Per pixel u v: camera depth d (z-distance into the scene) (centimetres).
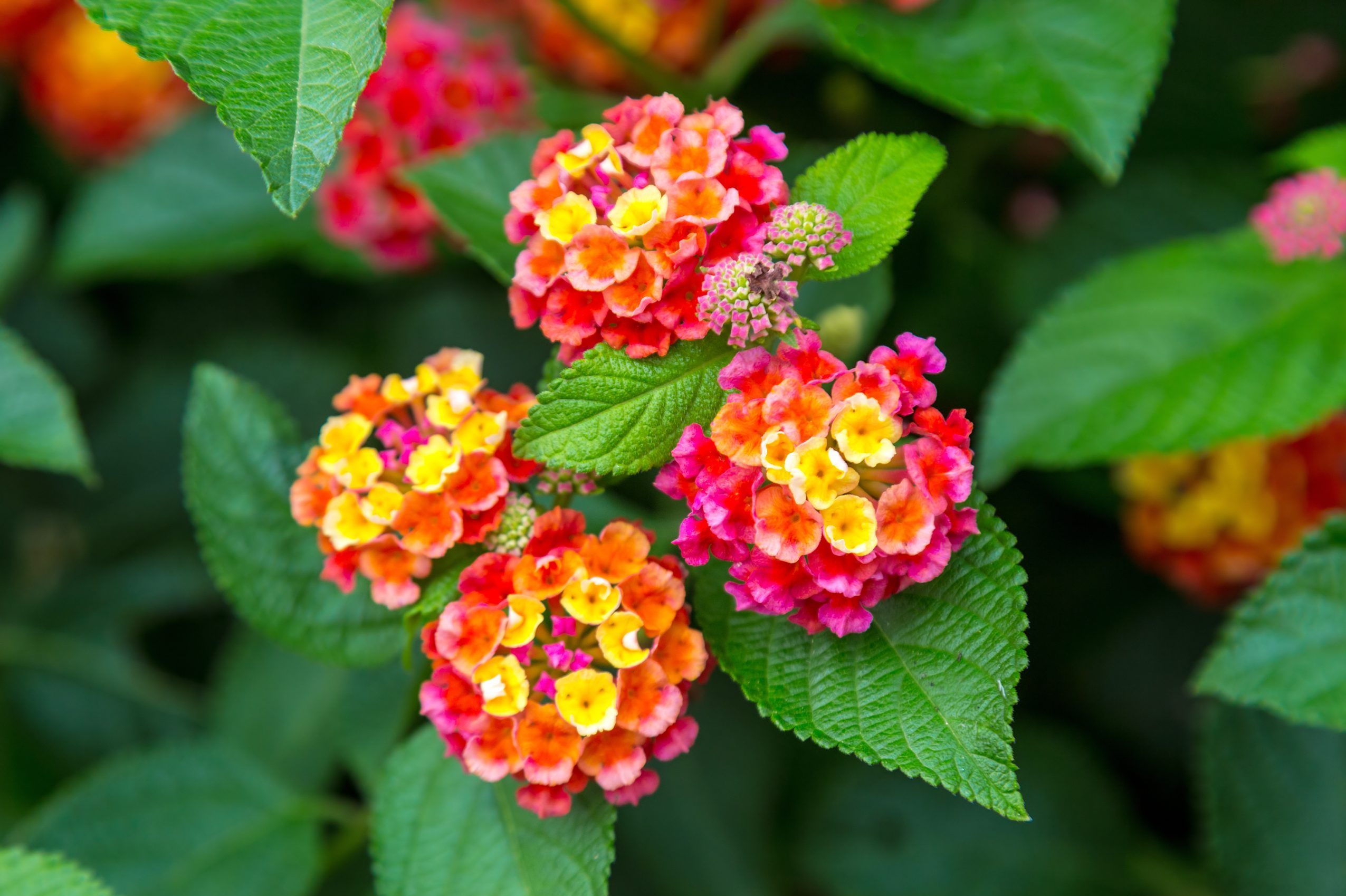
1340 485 52
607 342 41
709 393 41
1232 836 50
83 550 61
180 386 63
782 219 41
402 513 42
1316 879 50
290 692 54
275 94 40
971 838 54
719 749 54
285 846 50
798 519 40
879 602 41
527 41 59
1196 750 54
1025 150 60
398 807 44
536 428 41
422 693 42
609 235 41
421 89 51
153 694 59
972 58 49
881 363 41
